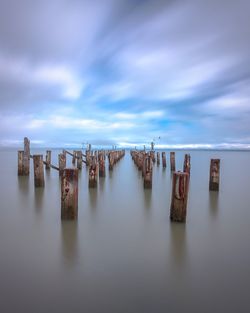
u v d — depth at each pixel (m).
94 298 3.89
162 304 3.78
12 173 19.41
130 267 4.85
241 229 7.14
